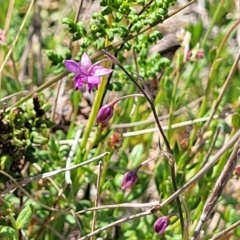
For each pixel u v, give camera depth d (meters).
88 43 0.48
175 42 0.68
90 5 0.64
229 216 0.52
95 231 0.46
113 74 0.52
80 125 0.57
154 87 0.62
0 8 0.65
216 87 0.61
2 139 0.49
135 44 0.49
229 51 0.64
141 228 0.52
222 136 0.58
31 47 0.63
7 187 0.50
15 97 0.58
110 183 0.54
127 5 0.48
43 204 0.50
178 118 0.62
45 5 0.69
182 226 0.45
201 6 0.68
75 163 0.52
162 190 0.52
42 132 0.52
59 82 0.56
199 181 0.52
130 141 0.59
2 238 0.47
